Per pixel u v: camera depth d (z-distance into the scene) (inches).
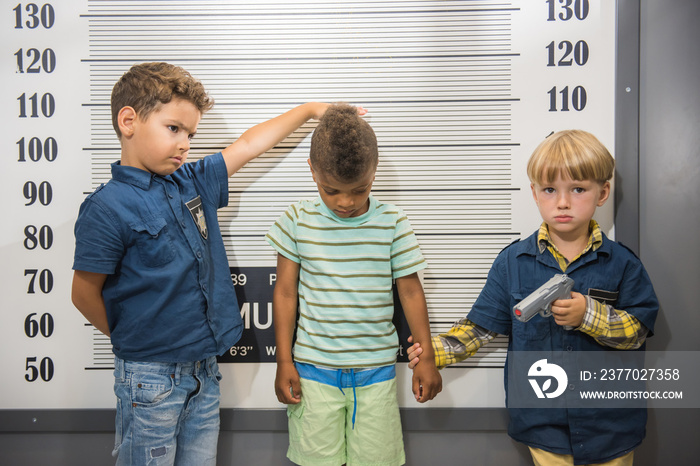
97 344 47.9
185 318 39.6
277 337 43.2
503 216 47.4
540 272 43.1
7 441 47.9
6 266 47.6
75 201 47.6
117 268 39.0
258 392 47.8
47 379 47.7
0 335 47.6
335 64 47.1
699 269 46.9
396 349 43.6
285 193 47.6
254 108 47.4
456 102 47.1
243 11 46.9
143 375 38.7
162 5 46.9
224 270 43.0
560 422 42.7
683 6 46.2
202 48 47.1
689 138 46.5
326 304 42.0
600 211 46.9
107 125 47.3
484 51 46.8
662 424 47.4
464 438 48.2
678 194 46.8
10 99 47.3
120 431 39.7
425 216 47.6
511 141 47.1
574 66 46.6
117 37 47.0
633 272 42.3
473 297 47.6
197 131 47.4
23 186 47.5
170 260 38.9
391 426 42.4
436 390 43.1
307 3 46.9
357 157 37.1
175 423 40.1
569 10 46.5
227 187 44.2
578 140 40.4
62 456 47.9
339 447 42.8
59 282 47.6
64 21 46.9
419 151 47.3
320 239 42.3
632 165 46.4
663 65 46.5
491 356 47.8
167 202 39.5
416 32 46.9
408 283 43.7
